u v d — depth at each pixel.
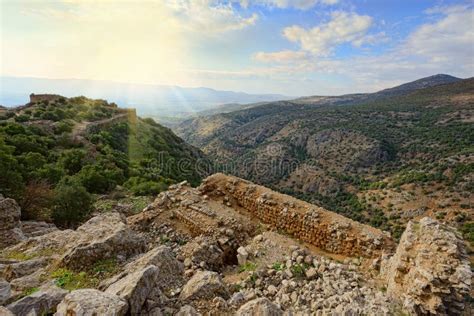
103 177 24.62
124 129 59.12
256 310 4.85
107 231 7.86
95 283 6.05
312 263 8.20
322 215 11.12
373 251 9.29
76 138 39.84
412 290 5.88
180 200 13.34
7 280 6.20
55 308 4.57
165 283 6.17
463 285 5.50
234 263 10.41
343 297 6.14
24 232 11.13
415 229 7.68
